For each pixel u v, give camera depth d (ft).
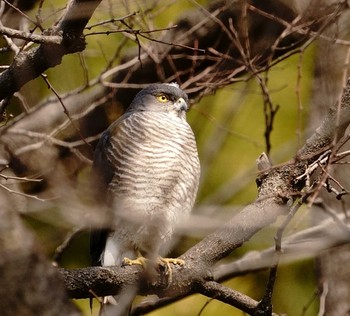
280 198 29.01
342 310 38.27
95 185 35.27
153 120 36.81
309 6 40.19
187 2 46.01
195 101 40.60
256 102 49.80
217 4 43.65
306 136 41.27
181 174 35.76
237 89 43.96
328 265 38.83
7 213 20.24
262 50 42.78
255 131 49.75
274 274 27.84
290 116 50.19
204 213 25.50
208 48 39.40
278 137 49.75
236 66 43.16
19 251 20.26
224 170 48.37
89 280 28.22
